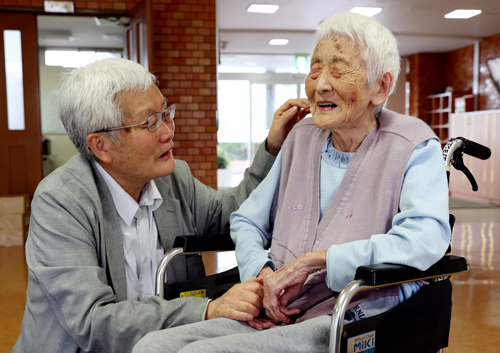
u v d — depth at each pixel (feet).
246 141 36.27
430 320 3.40
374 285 2.82
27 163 17.08
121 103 3.88
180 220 4.79
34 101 16.96
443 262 3.24
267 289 3.53
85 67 4.02
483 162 24.30
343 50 3.55
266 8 23.39
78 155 4.27
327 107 3.67
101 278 3.70
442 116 34.06
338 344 2.78
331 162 4.00
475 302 9.12
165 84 17.22
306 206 4.00
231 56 36.32
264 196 4.43
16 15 16.53
